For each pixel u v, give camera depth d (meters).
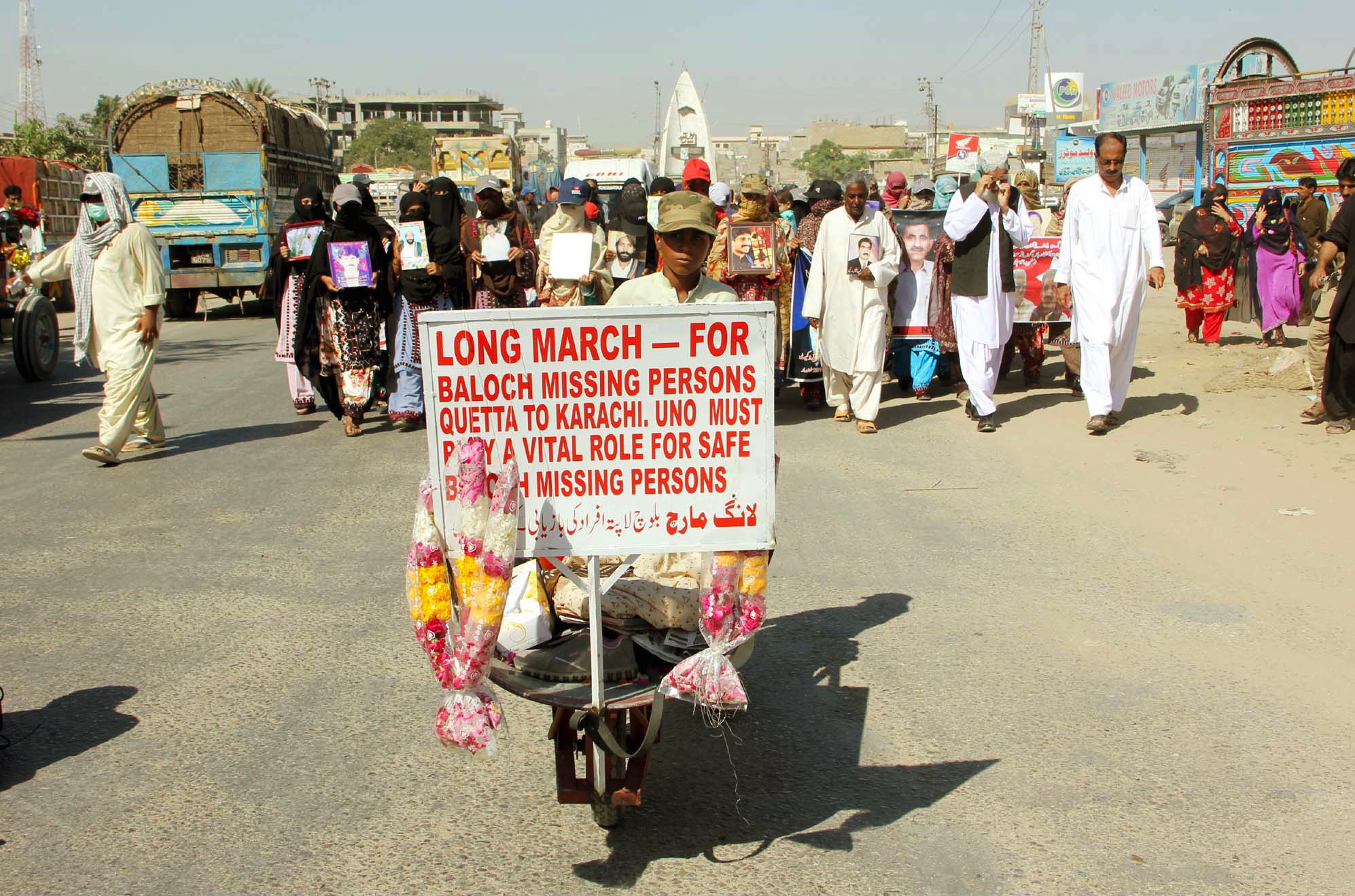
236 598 5.86
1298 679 4.72
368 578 6.16
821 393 11.06
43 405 12.09
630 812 3.79
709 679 3.28
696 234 3.79
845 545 6.65
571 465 3.29
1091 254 9.23
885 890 3.33
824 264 9.80
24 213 15.05
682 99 37.50
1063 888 3.33
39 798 3.90
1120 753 4.12
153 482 8.46
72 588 6.05
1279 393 10.80
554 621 3.70
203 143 21.05
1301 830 3.61
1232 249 14.16
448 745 3.19
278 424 10.77
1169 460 8.51
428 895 3.33
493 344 3.23
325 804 3.86
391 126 111.56
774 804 3.84
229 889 3.37
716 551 3.32
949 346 11.13
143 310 8.96
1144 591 5.79
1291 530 6.72
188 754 4.21
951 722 4.39
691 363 3.26
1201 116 41.03
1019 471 8.35
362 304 9.95
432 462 3.27
